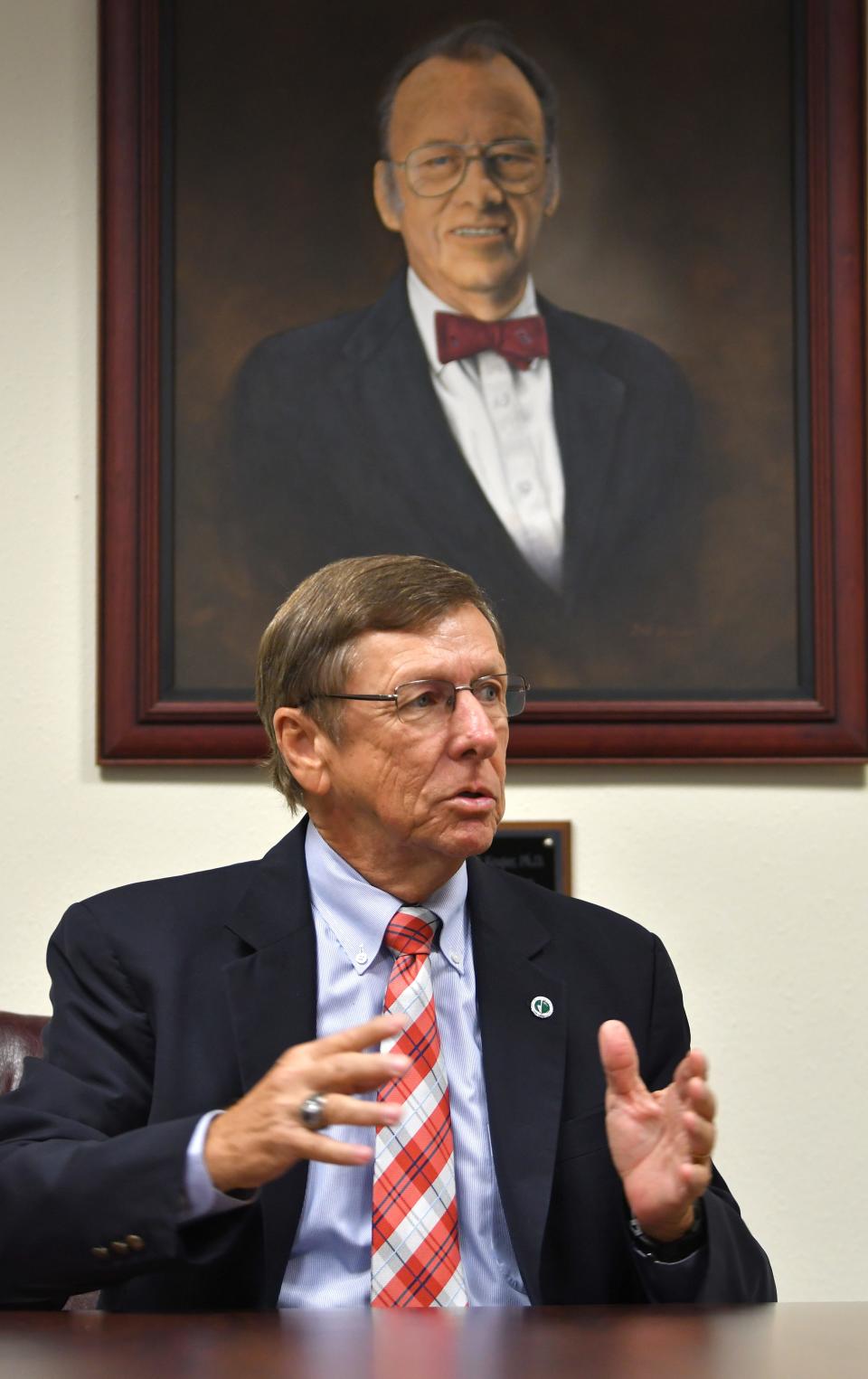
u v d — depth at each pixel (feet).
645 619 20.99
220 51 21.34
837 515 21.01
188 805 20.84
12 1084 15.05
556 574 21.03
